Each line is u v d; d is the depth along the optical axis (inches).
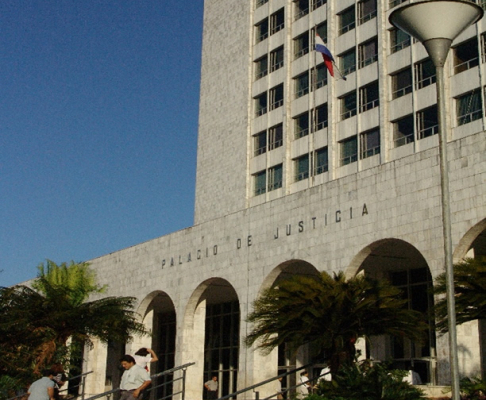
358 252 1125.1
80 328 1238.3
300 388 1149.1
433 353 1202.6
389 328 845.2
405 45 1775.3
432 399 818.2
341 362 842.8
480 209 959.0
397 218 1074.1
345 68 1942.7
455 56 1647.4
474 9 555.2
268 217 1323.8
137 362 762.8
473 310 781.9
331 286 858.8
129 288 1715.1
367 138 1838.1
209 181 2306.8
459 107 1621.6
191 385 1459.2
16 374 1192.8
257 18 2263.8
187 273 1515.7
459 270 778.2
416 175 1059.9
